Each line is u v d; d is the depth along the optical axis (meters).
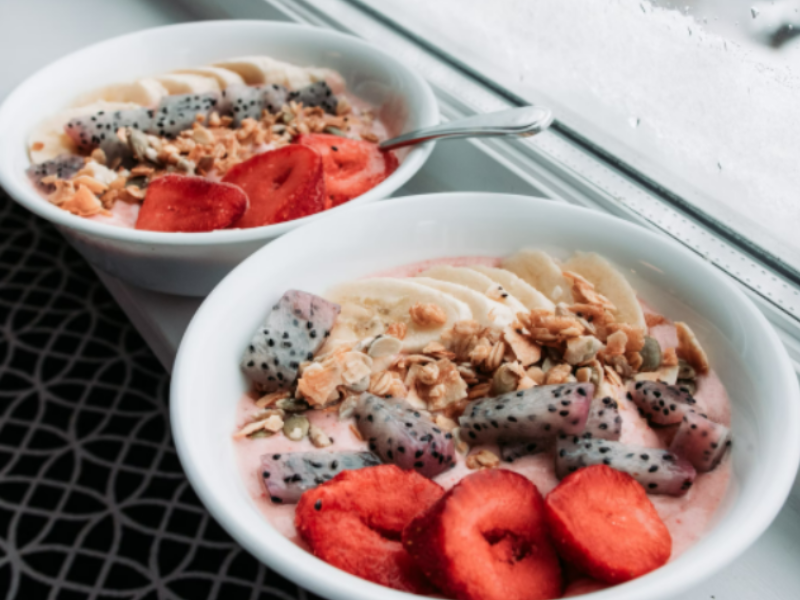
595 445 0.30
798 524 0.33
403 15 0.50
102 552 0.51
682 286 0.33
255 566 0.51
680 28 0.38
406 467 0.30
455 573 0.27
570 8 0.41
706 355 0.32
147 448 0.58
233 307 0.32
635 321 0.33
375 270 0.36
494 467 0.30
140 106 0.45
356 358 0.32
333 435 0.31
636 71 0.40
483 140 0.42
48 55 0.54
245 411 0.32
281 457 0.30
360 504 0.29
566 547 0.28
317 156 0.38
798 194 0.36
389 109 0.45
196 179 0.38
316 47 0.47
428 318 0.33
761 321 0.31
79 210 0.39
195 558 0.51
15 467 0.56
